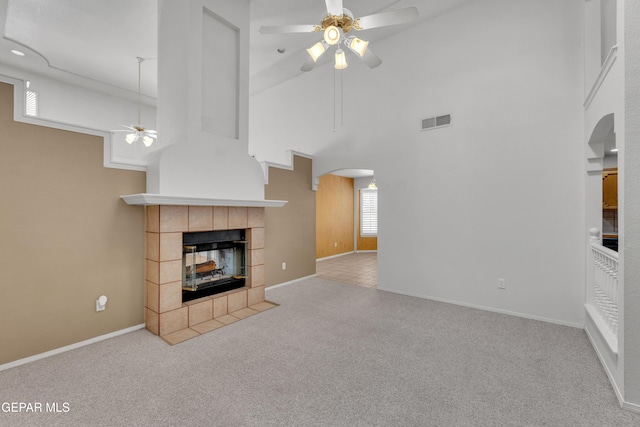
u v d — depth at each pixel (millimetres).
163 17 3449
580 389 2178
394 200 4730
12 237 2477
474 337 3061
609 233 4945
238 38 3818
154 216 3166
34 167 2586
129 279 3215
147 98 7145
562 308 3395
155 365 2504
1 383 2240
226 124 3715
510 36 3709
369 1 3939
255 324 3410
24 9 3840
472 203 3992
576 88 3314
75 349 2793
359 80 5156
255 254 4133
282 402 2027
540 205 3521
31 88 5824
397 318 3596
